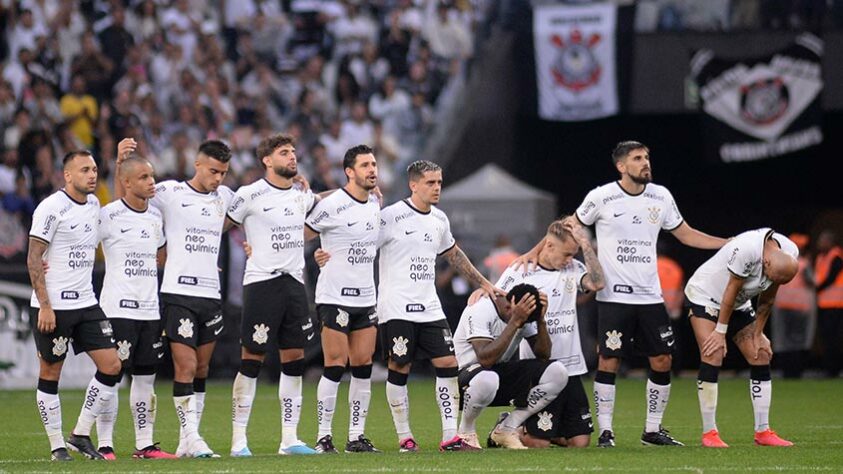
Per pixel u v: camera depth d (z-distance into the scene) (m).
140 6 59.47
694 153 62.31
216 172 26.98
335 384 27.30
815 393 45.06
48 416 26.45
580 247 28.42
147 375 27.06
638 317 28.38
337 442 30.19
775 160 62.97
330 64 62.91
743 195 63.75
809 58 53.34
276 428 33.59
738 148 53.66
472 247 51.88
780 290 53.69
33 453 27.67
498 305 27.41
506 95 55.59
